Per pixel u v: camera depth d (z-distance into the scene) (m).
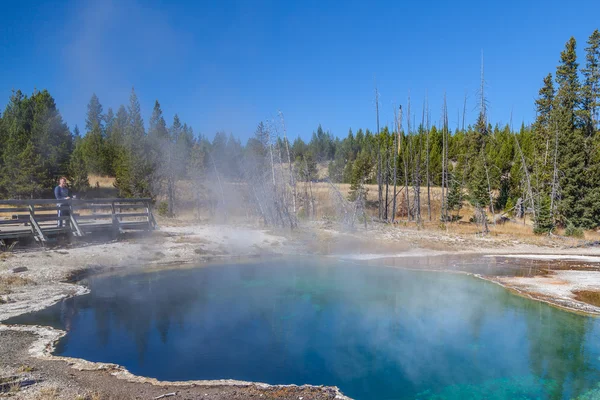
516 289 12.53
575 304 11.12
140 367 6.82
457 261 17.14
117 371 6.35
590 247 21.66
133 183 32.31
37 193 33.16
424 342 8.45
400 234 23.38
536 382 6.91
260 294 11.58
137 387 5.81
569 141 30.05
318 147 69.88
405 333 8.92
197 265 14.97
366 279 13.63
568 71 36.44
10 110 43.94
